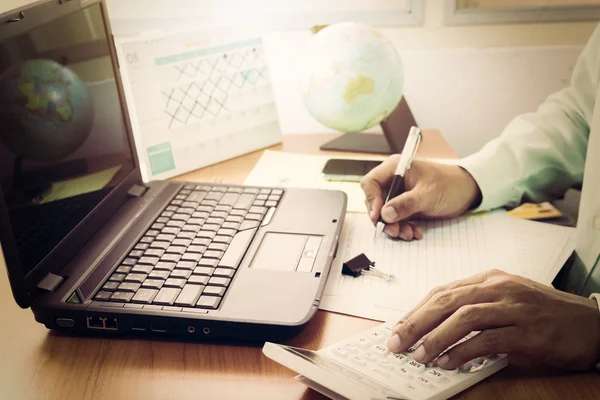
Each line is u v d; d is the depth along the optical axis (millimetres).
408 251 688
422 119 1195
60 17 643
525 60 1136
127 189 762
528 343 483
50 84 607
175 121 917
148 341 542
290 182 879
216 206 733
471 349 478
